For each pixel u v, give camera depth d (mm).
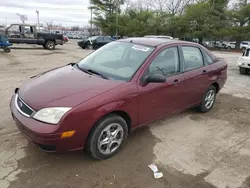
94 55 4039
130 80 3168
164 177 2797
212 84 4914
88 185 2584
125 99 2990
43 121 2523
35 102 2674
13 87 6094
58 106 2566
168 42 3906
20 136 3463
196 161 3164
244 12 39250
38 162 2900
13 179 2590
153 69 3457
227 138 3896
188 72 4090
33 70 8914
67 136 2568
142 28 44250
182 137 3811
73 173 2752
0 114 4211
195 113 4941
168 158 3186
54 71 3627
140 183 2672
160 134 3857
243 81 9094
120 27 46906
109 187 2582
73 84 2973
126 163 3010
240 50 38062
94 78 3180
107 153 3021
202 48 4652
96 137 2822
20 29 18359
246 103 5961
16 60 11672
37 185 2531
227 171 2992
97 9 50969
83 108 2615
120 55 3744
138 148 3371
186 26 40250
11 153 3043
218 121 4594
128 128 3295
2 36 14875
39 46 22906
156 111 3572
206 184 2727
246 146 3670
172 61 3818
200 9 38844
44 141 2500
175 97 3859
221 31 38375
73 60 12828
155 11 46625
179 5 47406
